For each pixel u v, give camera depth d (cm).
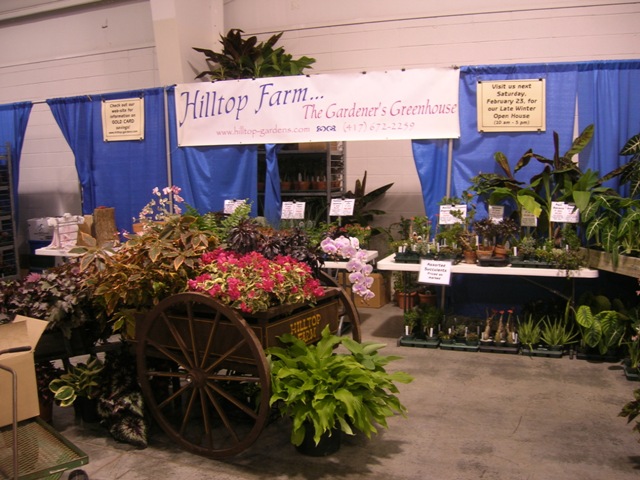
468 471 276
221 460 294
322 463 287
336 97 505
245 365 283
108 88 746
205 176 566
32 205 817
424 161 488
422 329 487
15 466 210
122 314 321
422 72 477
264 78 528
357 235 546
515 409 348
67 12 752
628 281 463
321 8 657
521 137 466
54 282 340
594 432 316
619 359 433
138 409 313
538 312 467
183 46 624
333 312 341
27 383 264
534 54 590
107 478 278
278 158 633
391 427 327
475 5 602
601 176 457
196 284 287
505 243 461
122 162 598
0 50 802
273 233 364
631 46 563
